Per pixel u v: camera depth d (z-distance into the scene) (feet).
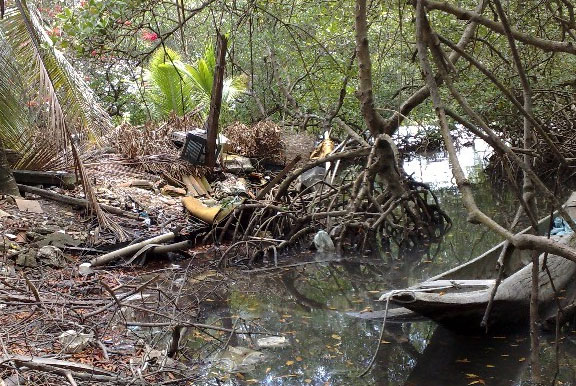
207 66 31.35
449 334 14.20
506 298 13.35
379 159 21.80
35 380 10.25
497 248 15.94
